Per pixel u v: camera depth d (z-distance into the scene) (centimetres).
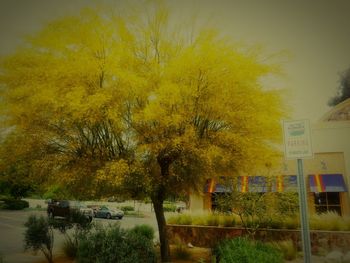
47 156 812
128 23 931
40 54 835
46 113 785
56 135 817
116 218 2820
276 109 888
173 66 812
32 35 869
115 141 870
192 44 856
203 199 1509
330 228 1050
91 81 798
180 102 764
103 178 759
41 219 955
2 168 828
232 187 1015
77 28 858
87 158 841
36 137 794
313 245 1033
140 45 932
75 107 718
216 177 953
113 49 862
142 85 810
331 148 1523
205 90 794
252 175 1054
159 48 945
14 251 1132
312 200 1517
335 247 1011
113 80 805
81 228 974
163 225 928
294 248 994
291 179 1248
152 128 821
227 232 1155
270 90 902
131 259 656
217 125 868
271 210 1037
